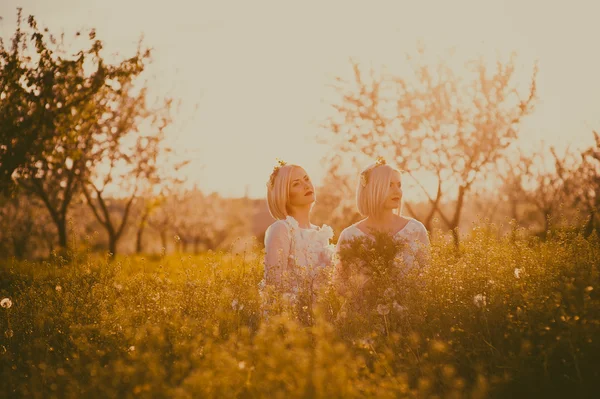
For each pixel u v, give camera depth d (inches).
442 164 886.4
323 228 220.1
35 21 442.6
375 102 958.4
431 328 131.2
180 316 151.9
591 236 179.6
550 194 975.0
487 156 895.1
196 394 100.1
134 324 153.6
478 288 144.5
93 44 454.9
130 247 1704.0
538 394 112.1
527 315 125.3
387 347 125.0
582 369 114.7
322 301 154.9
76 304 171.9
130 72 473.4
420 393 106.3
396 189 199.6
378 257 171.0
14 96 440.8
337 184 1029.2
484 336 126.6
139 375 114.3
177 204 1831.9
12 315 174.1
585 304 116.3
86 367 123.3
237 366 104.0
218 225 2234.3
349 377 106.3
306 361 97.7
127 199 1146.0
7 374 131.7
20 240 1214.3
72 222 227.8
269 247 205.5
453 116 907.4
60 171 944.3
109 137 1000.9
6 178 449.4
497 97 914.7
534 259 162.7
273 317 135.0
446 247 183.8
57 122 451.8
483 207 956.6
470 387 113.8
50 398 115.6
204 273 178.1
